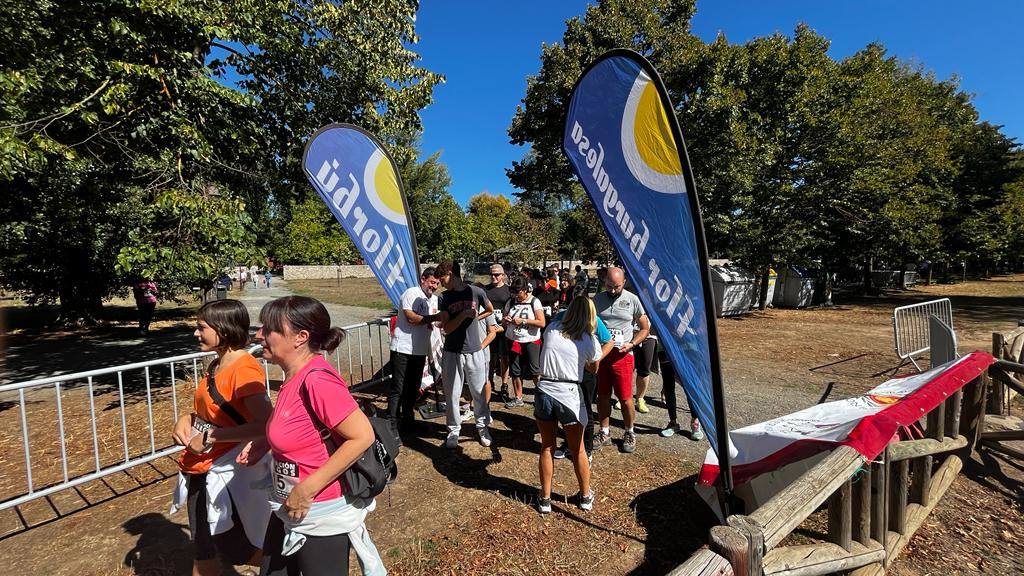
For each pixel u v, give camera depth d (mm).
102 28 5410
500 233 49969
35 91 4938
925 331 8648
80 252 11352
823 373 7570
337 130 4941
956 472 3686
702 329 2449
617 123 2738
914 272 30766
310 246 43688
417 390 4824
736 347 9930
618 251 2865
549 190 18234
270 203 9156
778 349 9680
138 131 5770
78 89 5434
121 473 3914
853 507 2721
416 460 4164
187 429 2061
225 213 5949
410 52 8703
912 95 19734
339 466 1565
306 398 1620
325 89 8227
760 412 5598
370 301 20344
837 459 2381
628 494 3559
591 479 3809
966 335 10914
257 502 2057
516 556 2820
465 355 4320
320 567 1645
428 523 3164
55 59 5316
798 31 15992
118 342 10539
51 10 5160
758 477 3102
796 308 18375
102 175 6688
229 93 6191
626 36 13758
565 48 15203
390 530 3086
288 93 7844
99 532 3018
